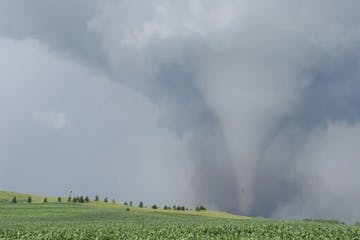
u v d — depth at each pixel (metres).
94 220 84.94
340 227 51.78
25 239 44.03
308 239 43.88
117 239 43.69
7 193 158.25
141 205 145.12
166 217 97.50
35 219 87.94
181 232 47.84
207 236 45.16
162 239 43.00
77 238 44.38
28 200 136.00
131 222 75.06
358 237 44.97
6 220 84.69
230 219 90.88
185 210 144.38
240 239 42.66
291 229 49.50
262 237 44.62
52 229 50.56
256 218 94.12
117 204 144.75
